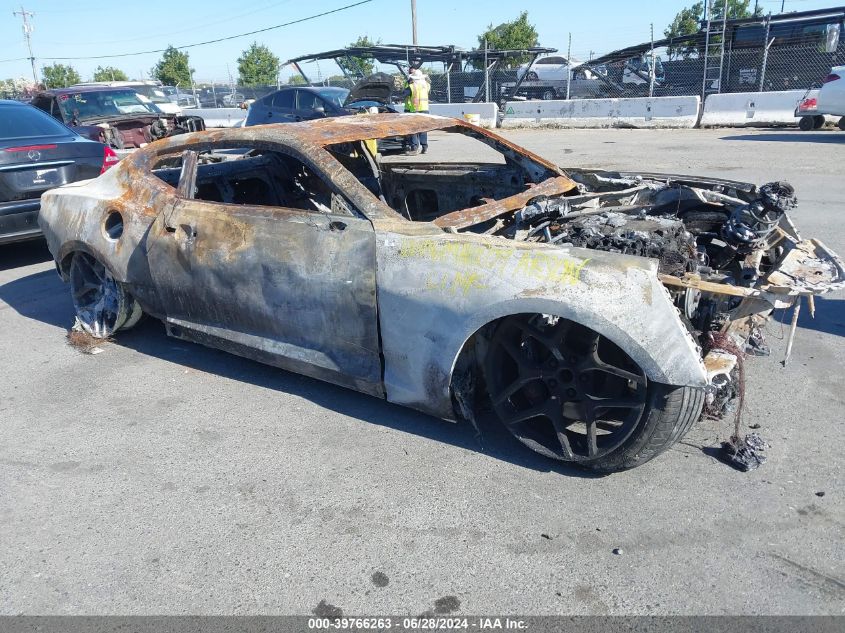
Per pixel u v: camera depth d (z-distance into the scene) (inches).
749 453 112.6
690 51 731.4
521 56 880.3
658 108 647.8
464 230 140.9
